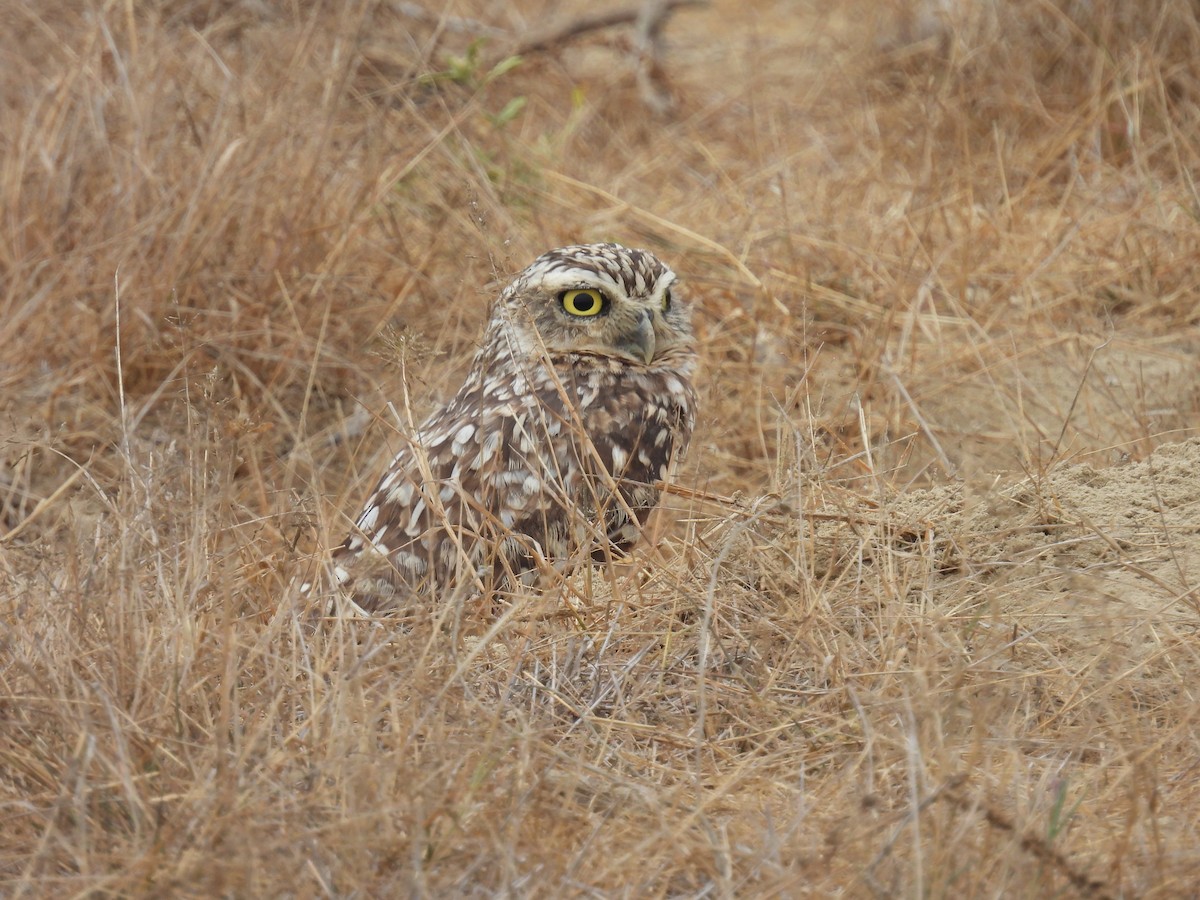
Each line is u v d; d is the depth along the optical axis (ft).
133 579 27.32
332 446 46.70
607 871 22.41
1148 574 30.27
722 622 30.35
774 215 59.06
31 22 58.39
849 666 28.32
